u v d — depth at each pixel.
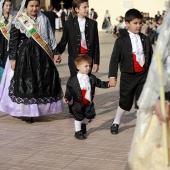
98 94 9.85
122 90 6.52
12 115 7.35
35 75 7.27
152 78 3.41
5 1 9.02
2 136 6.56
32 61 7.27
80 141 6.29
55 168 5.21
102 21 37.22
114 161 5.45
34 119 7.62
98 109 8.37
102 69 14.03
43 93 7.32
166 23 3.41
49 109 7.39
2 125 7.20
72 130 6.89
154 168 3.47
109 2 36.72
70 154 5.72
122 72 6.48
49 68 7.38
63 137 6.50
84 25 7.44
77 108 6.34
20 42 7.34
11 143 6.20
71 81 6.33
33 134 6.67
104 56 18.16
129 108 6.57
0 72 9.23
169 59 3.39
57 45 7.57
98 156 5.64
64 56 17.78
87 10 7.43
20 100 7.24
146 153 3.49
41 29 7.31
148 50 6.46
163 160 3.43
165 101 3.33
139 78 6.40
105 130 6.88
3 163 5.39
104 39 28.25
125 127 7.04
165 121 3.25
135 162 3.54
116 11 36.69
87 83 6.33
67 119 7.63
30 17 7.32
